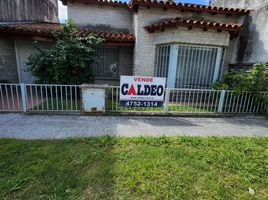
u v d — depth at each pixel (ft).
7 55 25.63
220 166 9.32
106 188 7.50
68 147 10.61
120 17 30.50
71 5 29.09
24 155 9.56
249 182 8.29
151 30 23.26
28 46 27.22
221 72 23.26
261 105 19.10
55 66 20.49
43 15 37.47
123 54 28.91
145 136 12.66
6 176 7.93
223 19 24.98
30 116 16.08
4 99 21.88
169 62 22.43
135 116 17.28
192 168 9.07
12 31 22.29
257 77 18.35
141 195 7.26
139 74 25.13
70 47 20.77
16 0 28.68
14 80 27.30
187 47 21.86
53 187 7.39
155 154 10.19
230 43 25.64
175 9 23.75
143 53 24.64
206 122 16.71
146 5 22.90
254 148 11.39
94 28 30.27
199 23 20.34
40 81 21.54
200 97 22.22
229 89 19.31
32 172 8.21
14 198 6.84
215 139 12.59
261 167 9.39
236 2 27.22
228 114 18.47
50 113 16.61
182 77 22.63
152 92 17.10
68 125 14.42
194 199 7.20
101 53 28.71
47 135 12.43
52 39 24.47
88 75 22.97
